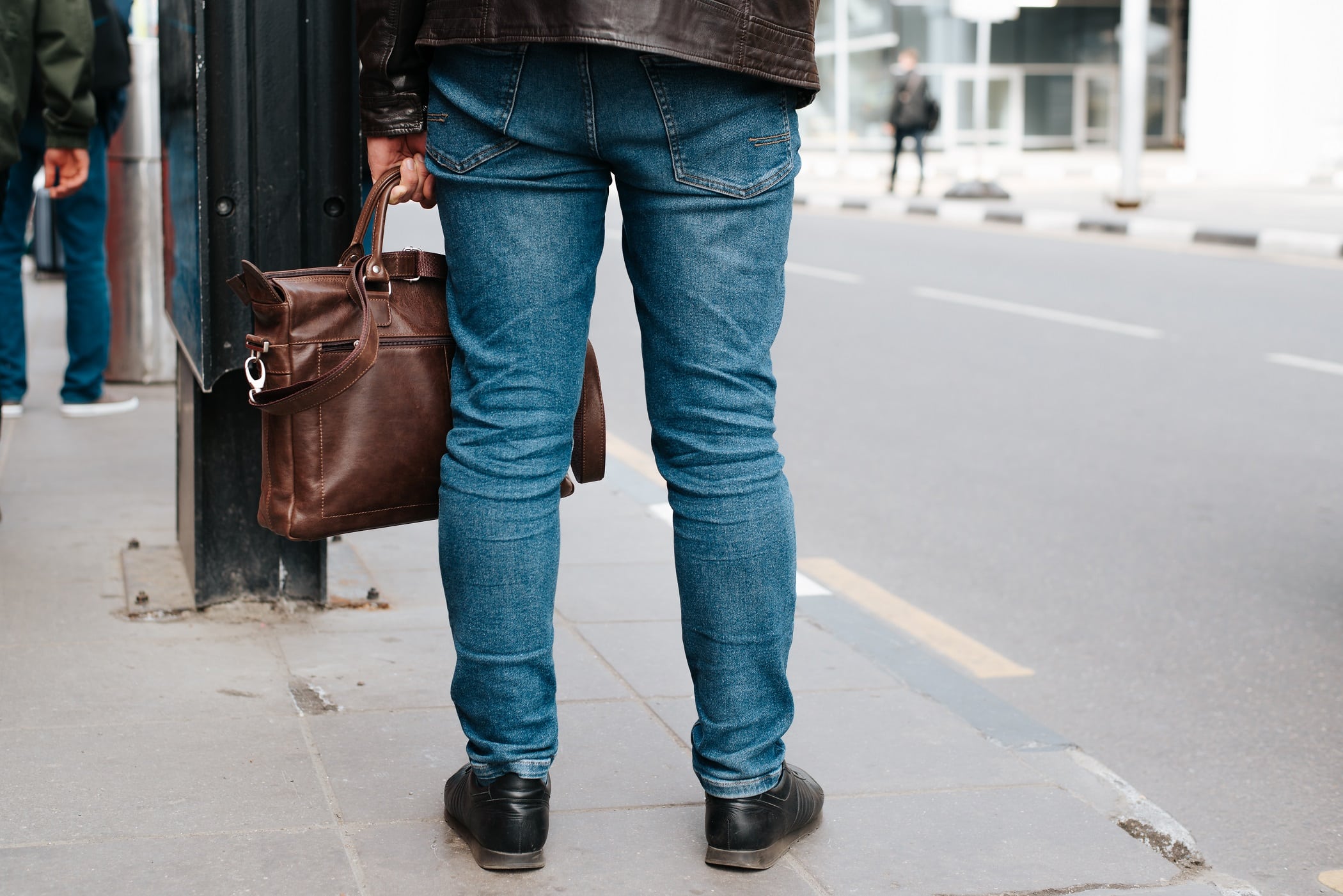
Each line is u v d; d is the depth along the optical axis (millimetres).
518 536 2256
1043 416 7301
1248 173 27734
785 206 2254
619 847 2449
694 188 2162
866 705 3207
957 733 3059
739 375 2262
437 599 3779
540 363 2246
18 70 4020
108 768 2676
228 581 3590
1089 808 2709
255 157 3240
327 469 2299
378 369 2318
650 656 3414
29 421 5844
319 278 2289
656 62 2092
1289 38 27188
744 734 2357
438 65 2232
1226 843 2936
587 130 2135
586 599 3863
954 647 4098
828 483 5957
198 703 3004
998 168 32125
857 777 2814
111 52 5562
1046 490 5875
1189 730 3539
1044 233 17562
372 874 2320
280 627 3508
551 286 2223
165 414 6066
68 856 2338
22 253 5914
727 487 2273
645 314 2281
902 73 23844
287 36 3230
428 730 2904
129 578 3771
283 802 2561
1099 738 3484
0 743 2770
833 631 3969
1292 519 5473
